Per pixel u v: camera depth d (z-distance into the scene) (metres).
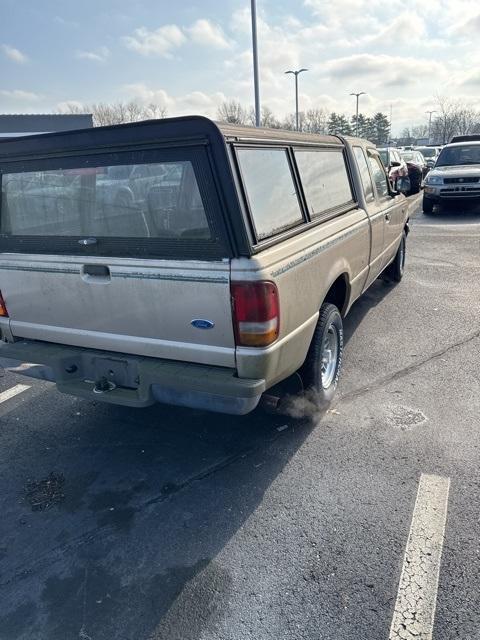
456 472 3.03
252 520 2.76
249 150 2.71
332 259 3.60
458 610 2.16
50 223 3.11
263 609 2.22
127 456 3.43
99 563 2.53
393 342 5.03
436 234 10.66
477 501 2.78
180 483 3.11
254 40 16.34
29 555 2.60
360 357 4.71
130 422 3.86
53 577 2.46
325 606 2.21
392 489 2.92
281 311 2.75
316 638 2.08
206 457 3.36
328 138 4.13
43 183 3.05
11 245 3.31
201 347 2.79
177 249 2.69
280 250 2.79
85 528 2.78
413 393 4.01
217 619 2.19
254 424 3.70
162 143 2.59
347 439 3.44
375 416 3.70
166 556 2.55
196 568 2.46
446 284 6.96
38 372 3.35
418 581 2.30
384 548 2.50
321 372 3.63
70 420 3.95
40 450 3.56
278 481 3.06
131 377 3.08
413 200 16.81
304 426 3.63
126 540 2.67
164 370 2.86
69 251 3.07
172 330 2.85
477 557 2.41
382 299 6.43
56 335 3.34
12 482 3.22
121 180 2.77
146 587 2.37
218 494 2.99
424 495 2.85
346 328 5.46
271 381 2.89
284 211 3.04
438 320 5.58
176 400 2.88
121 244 2.86
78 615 2.25
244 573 2.41
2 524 2.84
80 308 3.14
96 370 3.24
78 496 3.05
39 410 4.12
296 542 2.58
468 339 5.01
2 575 2.48
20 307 3.42
